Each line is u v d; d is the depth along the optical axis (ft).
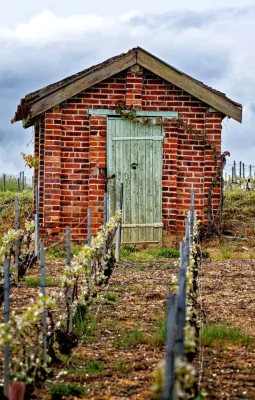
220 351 25.85
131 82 55.47
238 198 78.38
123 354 25.54
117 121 55.83
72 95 54.60
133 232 55.83
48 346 23.76
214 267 46.24
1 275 36.70
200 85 55.47
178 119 56.03
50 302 21.74
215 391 21.24
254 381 22.27
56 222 55.06
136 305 34.14
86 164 55.62
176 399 15.05
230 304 34.55
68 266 28.02
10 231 40.60
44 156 55.36
